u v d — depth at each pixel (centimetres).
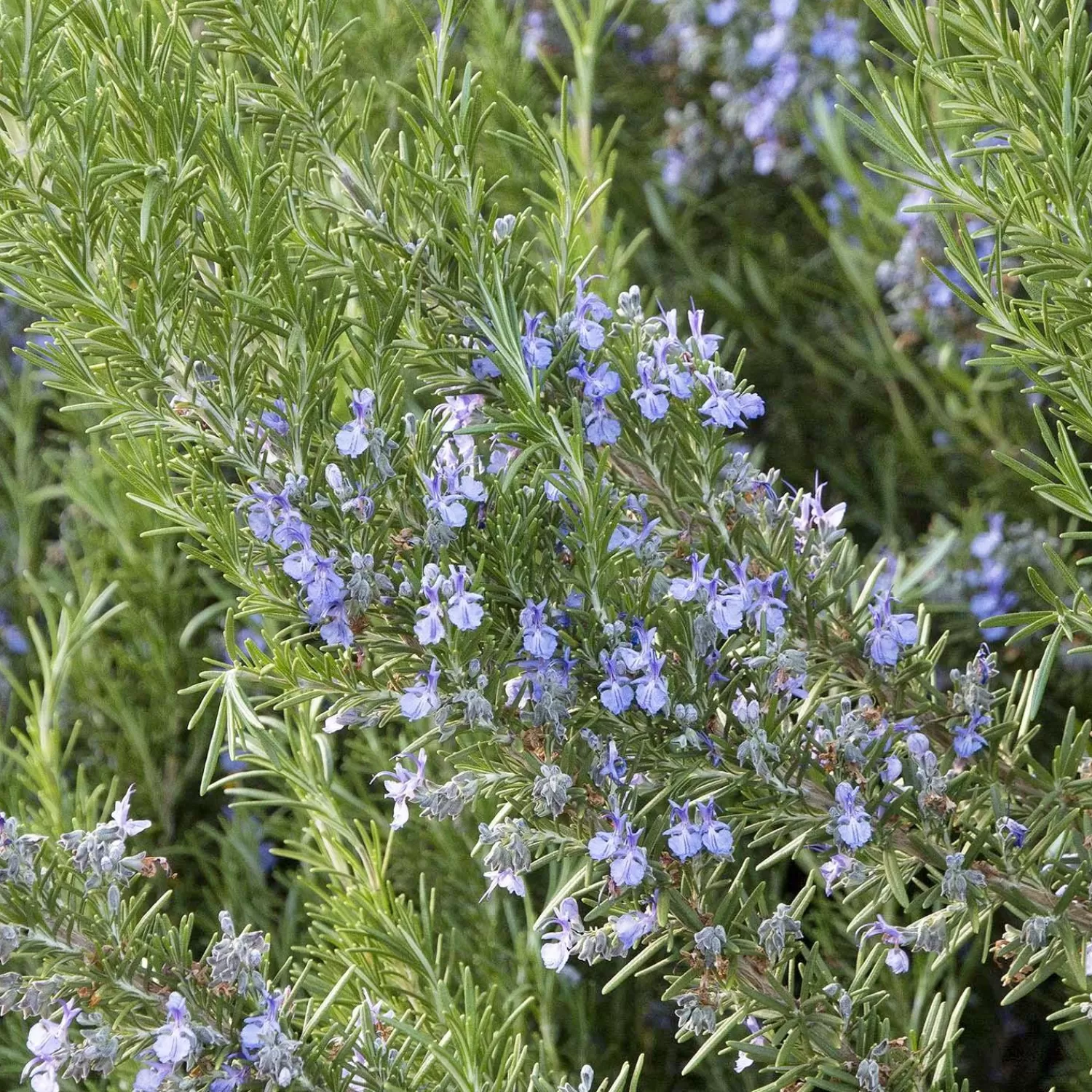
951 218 134
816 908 120
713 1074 120
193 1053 102
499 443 106
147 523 132
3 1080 119
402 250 105
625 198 178
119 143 103
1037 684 104
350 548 103
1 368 161
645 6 199
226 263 104
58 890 102
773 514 107
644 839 103
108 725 139
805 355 160
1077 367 103
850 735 104
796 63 168
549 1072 113
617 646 103
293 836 124
